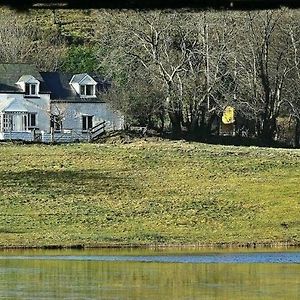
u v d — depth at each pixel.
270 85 189.88
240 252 81.94
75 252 82.12
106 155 140.12
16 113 191.88
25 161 134.62
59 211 105.75
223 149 147.88
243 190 119.31
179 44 182.38
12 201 110.38
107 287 56.53
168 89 179.62
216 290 55.50
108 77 191.00
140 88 180.88
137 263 71.69
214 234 95.56
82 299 51.28
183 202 111.94
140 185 121.81
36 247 86.06
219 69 184.38
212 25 180.50
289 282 59.34
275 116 187.38
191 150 144.88
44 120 194.00
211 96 184.00
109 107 186.50
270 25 185.12
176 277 62.06
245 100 188.00
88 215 103.94
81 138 175.62
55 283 58.44
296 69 190.00
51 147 146.75
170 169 132.25
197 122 181.38
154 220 102.44
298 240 92.38
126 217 103.56
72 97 194.88
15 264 70.75
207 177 127.88
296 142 190.25
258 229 98.75
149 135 175.62
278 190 119.31
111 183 122.38
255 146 173.50
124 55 180.75
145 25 178.38
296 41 190.00
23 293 53.66
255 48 185.62
